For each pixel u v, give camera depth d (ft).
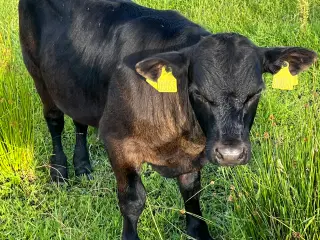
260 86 4.44
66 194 6.19
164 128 4.89
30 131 6.61
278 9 10.36
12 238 5.49
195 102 4.53
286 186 4.93
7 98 6.73
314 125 5.36
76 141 6.73
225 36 4.58
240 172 5.38
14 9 10.62
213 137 4.36
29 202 6.10
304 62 4.58
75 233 5.41
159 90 4.56
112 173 6.54
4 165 6.46
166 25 5.10
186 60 4.57
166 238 5.52
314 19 9.91
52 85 6.01
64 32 5.83
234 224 5.04
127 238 5.30
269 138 5.32
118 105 5.01
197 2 10.79
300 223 4.80
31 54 6.45
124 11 5.44
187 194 5.46
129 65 4.98
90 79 5.48
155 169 5.40
